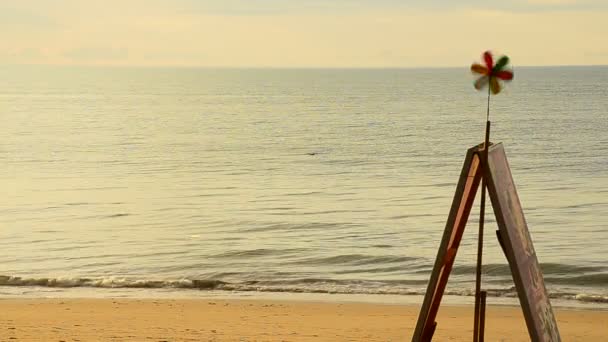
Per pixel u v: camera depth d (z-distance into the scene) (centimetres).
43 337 1703
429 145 10869
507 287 2886
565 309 2459
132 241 4238
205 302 2434
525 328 2053
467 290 2775
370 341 1780
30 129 15138
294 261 3578
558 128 13300
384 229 4644
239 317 2138
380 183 7088
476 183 985
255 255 3744
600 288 2992
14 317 2081
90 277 3094
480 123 14725
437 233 4488
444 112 18225
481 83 1016
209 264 3509
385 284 3020
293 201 5966
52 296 2639
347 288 2888
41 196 6506
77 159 9925
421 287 2931
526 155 9388
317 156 9725
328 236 4388
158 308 2295
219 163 9175
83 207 5806
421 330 952
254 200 6059
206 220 5044
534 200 5897
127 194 6581
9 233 4578
